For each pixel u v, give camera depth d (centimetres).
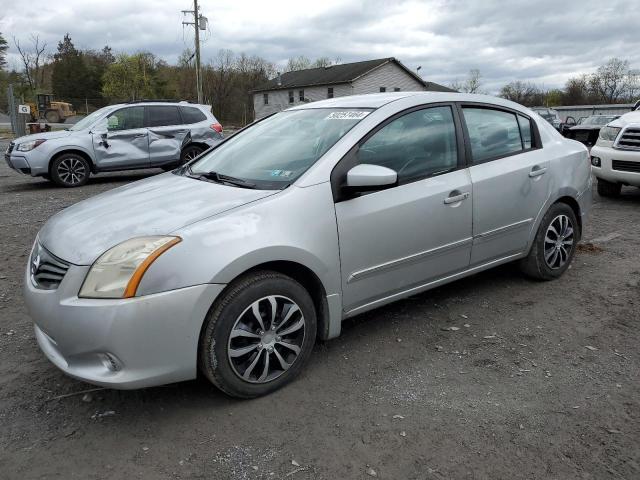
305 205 309
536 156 443
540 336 375
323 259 313
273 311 296
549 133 468
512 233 429
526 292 455
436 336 376
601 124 2394
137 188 368
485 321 400
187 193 330
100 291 259
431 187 365
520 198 424
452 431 271
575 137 2328
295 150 355
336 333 332
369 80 4959
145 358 261
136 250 265
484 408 290
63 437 270
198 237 273
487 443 262
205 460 252
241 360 292
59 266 277
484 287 466
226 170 371
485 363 339
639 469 243
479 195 393
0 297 459
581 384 313
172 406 296
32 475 243
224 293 281
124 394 308
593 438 265
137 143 1155
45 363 343
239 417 285
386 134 355
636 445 259
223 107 7131
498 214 410
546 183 444
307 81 5434
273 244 288
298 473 243
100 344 257
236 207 297
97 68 7969
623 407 290
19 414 289
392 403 296
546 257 462
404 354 351
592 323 395
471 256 403
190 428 276
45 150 1076
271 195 309
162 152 1183
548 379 319
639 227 691
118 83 6719
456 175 383
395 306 428
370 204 334
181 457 255
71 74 7762
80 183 1125
